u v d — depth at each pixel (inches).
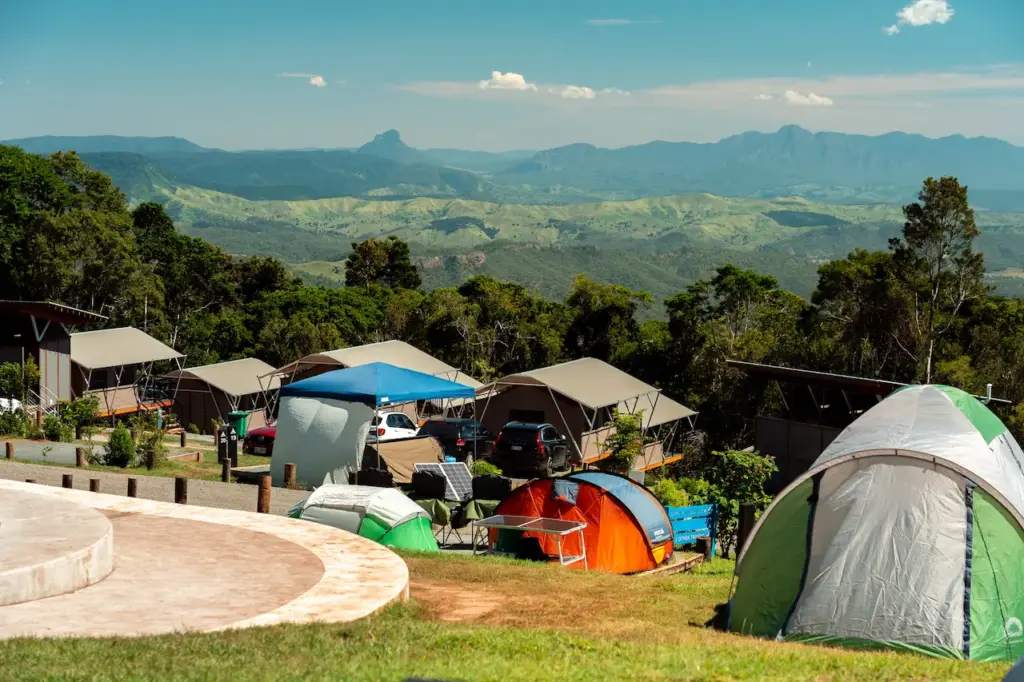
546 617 478.6
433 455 1147.9
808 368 2096.5
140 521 563.2
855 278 2148.1
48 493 636.7
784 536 514.3
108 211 2940.5
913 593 472.1
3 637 353.7
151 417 1617.9
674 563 781.9
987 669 385.7
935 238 2074.3
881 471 510.6
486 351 2374.5
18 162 2642.7
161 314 2645.2
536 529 703.1
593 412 1466.5
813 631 478.0
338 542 522.9
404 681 311.1
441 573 587.5
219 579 447.8
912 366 2065.7
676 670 352.2
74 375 1804.9
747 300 2743.6
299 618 394.3
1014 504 486.6
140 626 376.2
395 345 1664.6
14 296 2440.9
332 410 1087.6
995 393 1791.3
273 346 2500.0
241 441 1577.3
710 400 1940.2
